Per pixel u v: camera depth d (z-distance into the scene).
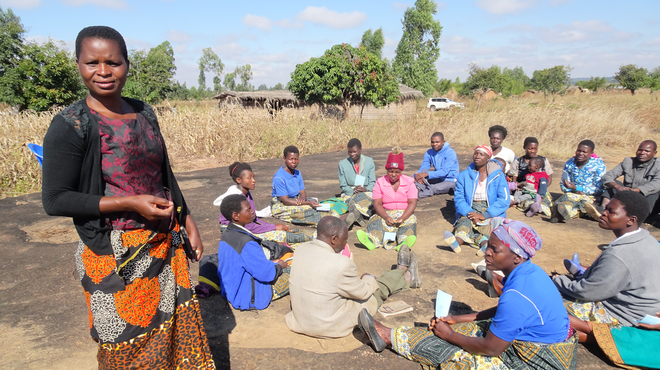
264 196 7.65
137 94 25.84
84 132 1.76
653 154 5.98
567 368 2.41
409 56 42.88
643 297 2.79
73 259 4.80
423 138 15.69
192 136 12.27
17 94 19.19
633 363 2.76
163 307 2.07
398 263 4.02
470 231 5.20
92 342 3.20
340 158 12.23
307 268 3.16
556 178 9.19
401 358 2.97
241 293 3.60
